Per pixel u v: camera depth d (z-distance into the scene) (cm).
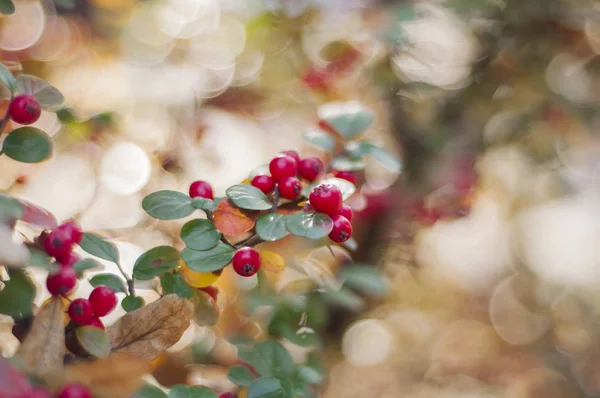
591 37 58
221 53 56
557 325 90
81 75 50
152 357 28
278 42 57
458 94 57
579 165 65
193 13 57
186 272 30
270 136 56
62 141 37
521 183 65
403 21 50
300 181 32
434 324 86
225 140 48
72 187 38
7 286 26
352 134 35
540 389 87
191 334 37
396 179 50
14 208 26
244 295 38
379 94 56
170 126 45
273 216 29
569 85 61
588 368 87
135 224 38
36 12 43
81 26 51
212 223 30
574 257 84
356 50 54
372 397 77
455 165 54
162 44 56
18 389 23
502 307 91
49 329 26
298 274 40
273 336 37
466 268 86
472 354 91
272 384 31
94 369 26
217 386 35
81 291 33
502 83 58
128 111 47
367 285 38
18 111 28
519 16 57
